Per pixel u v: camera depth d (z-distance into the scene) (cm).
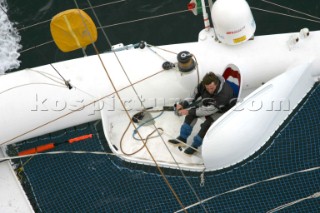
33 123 1756
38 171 1777
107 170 1756
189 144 1750
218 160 1667
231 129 1612
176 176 1722
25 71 1781
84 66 1773
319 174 1697
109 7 2173
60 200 1727
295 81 1711
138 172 1739
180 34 2108
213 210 1666
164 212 1677
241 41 1700
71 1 2186
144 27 2133
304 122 1772
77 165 1775
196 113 1638
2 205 1706
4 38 2133
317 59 1752
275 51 1750
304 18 2091
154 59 1772
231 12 1622
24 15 2172
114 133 1789
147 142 1761
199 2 1722
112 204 1708
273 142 1755
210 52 1759
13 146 1822
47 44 2111
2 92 1739
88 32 1680
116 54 1794
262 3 2155
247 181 1702
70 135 1820
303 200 1662
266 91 1648
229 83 1684
